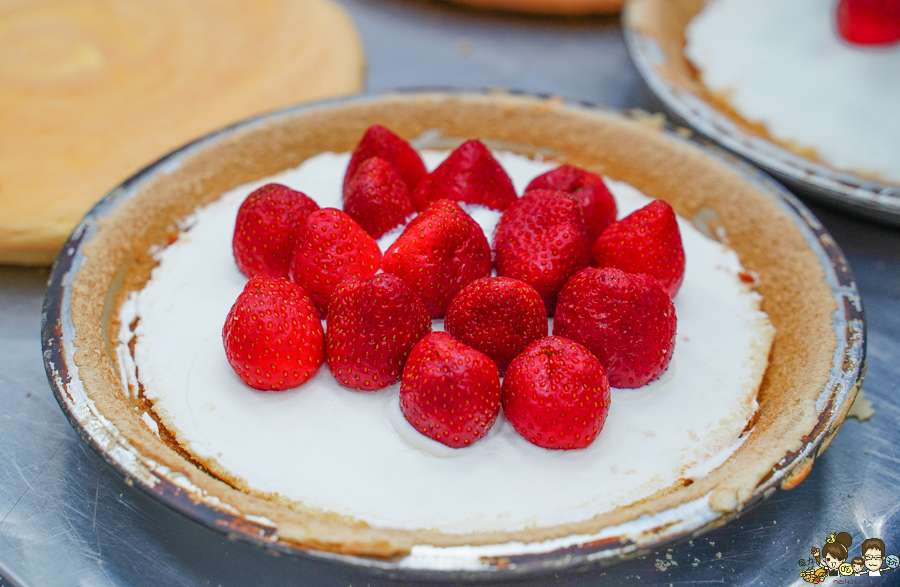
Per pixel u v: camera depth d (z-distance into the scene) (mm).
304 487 357
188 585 354
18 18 581
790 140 496
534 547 328
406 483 357
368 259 385
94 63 537
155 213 431
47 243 437
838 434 396
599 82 585
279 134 465
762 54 532
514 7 667
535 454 364
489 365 357
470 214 411
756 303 419
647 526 332
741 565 361
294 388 377
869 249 459
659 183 463
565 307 375
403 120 482
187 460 363
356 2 691
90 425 350
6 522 366
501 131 485
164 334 399
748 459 352
